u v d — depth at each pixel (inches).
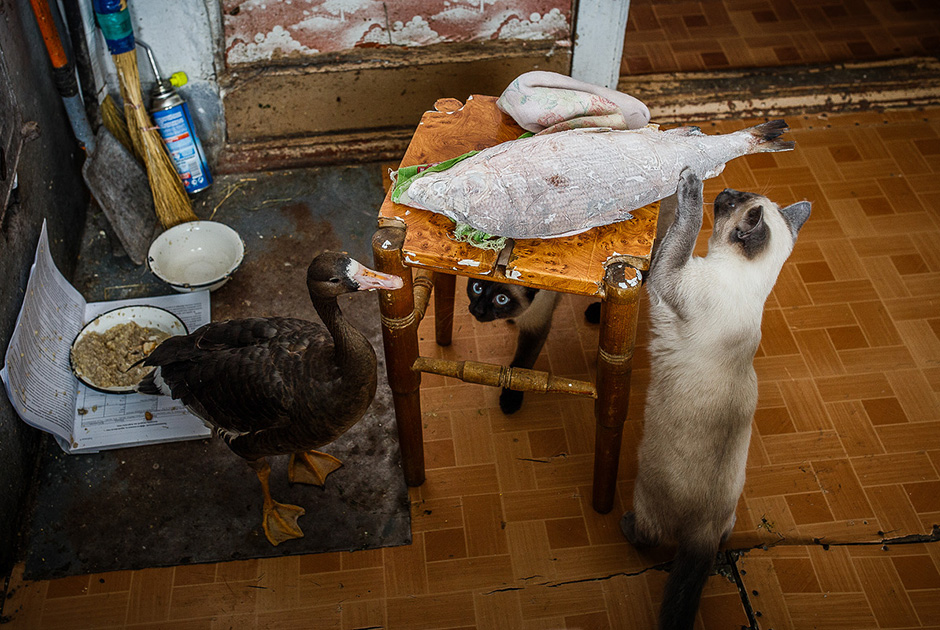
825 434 113.8
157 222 137.3
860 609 97.7
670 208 101.3
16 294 106.0
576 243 81.7
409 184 82.4
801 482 109.0
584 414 116.8
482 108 96.5
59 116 128.0
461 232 80.7
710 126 158.7
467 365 90.3
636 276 78.3
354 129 148.3
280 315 126.8
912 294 129.6
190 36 130.4
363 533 104.2
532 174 76.9
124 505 106.1
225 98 139.3
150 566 100.7
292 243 136.9
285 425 89.7
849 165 149.4
